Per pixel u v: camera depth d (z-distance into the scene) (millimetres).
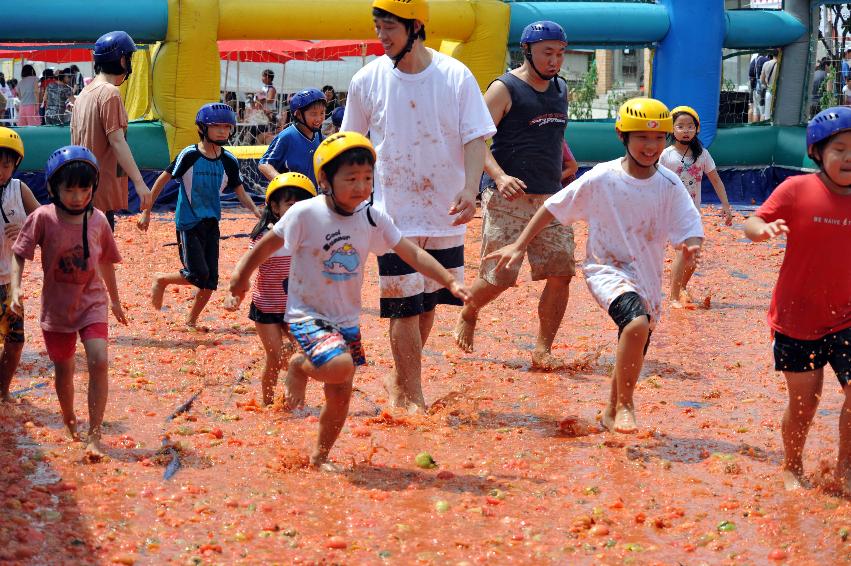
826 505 5348
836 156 5242
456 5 19656
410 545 4762
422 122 6984
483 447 6355
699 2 20656
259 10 18656
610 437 6555
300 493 5434
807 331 5500
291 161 9711
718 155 21625
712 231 17203
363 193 5477
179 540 4746
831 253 5367
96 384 5996
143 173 19062
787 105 21641
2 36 17750
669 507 5289
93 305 6141
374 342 9375
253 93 26906
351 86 7191
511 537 4883
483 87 20078
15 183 6961
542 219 6750
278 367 7176
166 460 5895
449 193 7141
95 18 17922
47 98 22391
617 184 6516
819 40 22656
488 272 8406
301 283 5676
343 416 5723
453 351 9117
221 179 9797
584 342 9562
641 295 6633
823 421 6957
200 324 10117
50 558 4457
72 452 5977
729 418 7102
